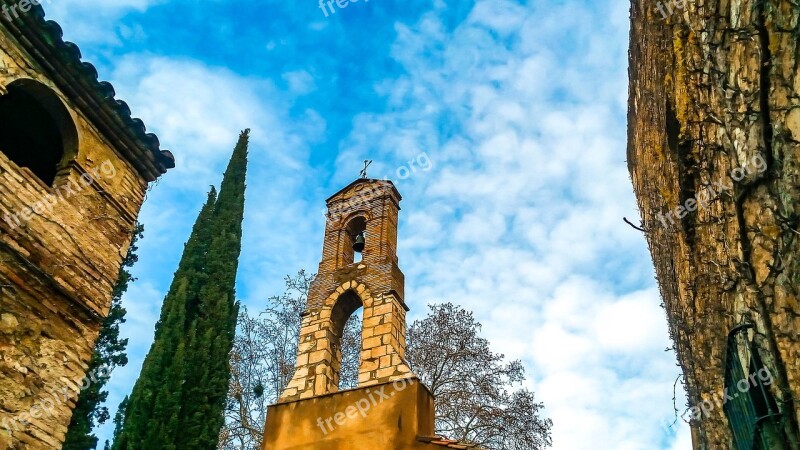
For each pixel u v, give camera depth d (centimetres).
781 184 710
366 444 1108
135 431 1355
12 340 877
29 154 1160
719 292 993
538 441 2095
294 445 1161
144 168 1210
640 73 1459
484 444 2059
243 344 2205
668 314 1414
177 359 1477
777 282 736
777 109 711
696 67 1009
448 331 2230
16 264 907
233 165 2052
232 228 1877
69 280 990
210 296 1666
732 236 900
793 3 684
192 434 1402
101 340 1895
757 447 801
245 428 1995
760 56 732
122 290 1997
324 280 1415
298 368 1290
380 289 1329
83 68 1076
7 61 981
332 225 1534
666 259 1358
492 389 2119
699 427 1242
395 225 1493
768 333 747
